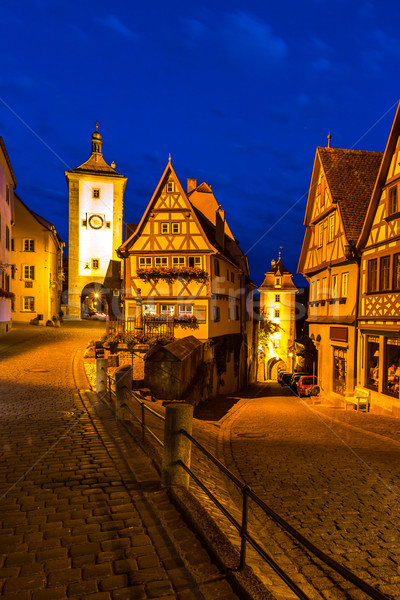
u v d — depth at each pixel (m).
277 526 5.02
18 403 10.30
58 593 3.06
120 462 6.04
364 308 17.14
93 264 42.81
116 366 19.02
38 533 3.95
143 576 3.27
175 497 4.65
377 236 16.23
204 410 17.80
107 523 4.15
